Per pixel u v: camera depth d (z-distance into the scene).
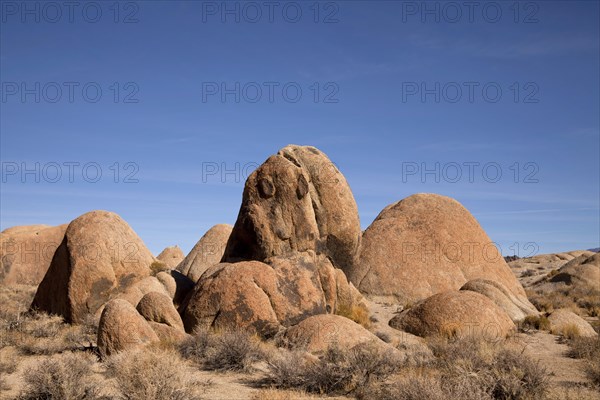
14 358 14.55
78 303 20.44
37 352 15.52
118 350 14.58
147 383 10.32
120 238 21.88
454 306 19.16
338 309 21.30
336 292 21.41
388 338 18.08
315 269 20.48
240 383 12.67
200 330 16.31
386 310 25.89
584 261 41.81
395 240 30.92
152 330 15.39
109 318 14.88
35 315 21.25
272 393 11.51
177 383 10.77
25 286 36.34
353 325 16.23
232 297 18.19
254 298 18.22
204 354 14.75
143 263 22.06
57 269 21.61
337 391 12.00
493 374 11.70
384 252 30.41
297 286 19.38
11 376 12.97
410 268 29.56
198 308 18.31
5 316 21.16
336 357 12.77
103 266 20.94
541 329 21.11
